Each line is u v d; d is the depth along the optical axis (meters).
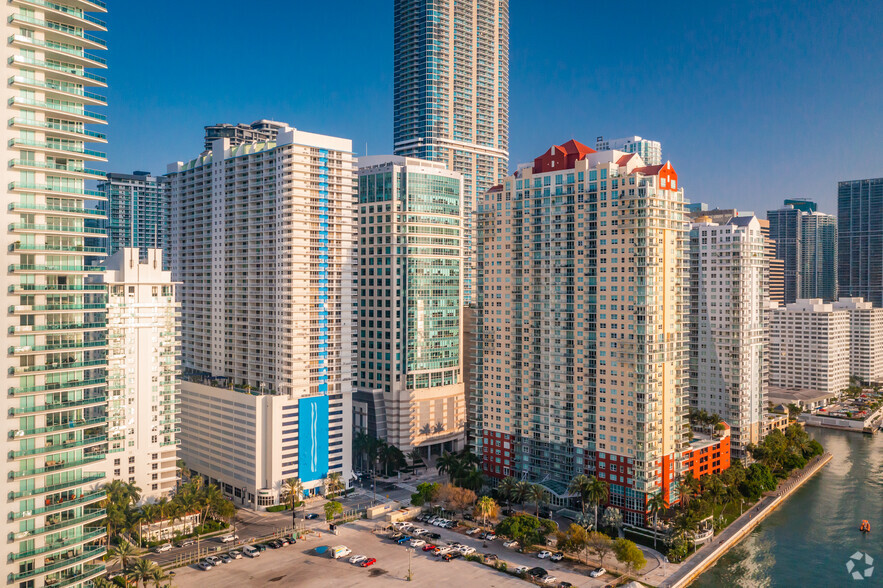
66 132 135.62
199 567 184.88
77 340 138.75
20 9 130.62
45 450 131.88
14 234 130.62
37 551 130.38
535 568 181.88
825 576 185.50
